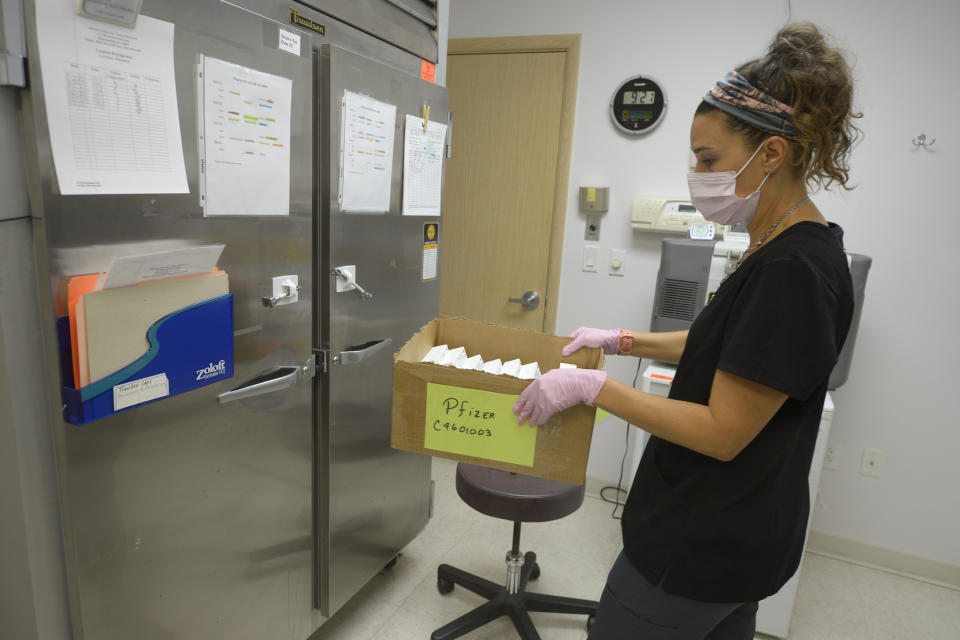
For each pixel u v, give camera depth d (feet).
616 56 7.61
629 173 7.84
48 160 2.70
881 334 6.98
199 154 3.39
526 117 8.21
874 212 6.77
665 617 3.15
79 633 3.31
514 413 3.06
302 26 4.13
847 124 2.72
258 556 4.50
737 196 2.91
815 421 3.00
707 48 7.18
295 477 4.75
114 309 2.98
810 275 2.51
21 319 2.82
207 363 3.60
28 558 3.06
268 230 4.00
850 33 6.56
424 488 6.87
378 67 4.73
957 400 6.82
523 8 7.96
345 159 4.54
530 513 5.13
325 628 5.84
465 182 8.75
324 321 4.74
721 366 2.64
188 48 3.23
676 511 3.03
